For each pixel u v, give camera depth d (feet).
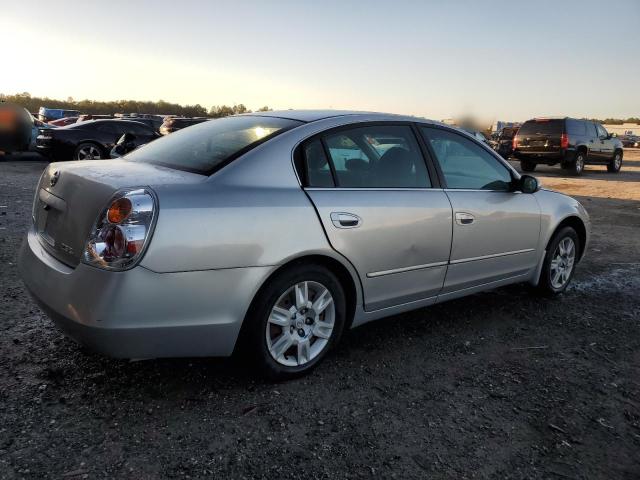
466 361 11.01
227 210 8.40
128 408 8.50
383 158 11.02
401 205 10.69
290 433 8.13
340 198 9.86
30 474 6.84
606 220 29.84
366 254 10.12
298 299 9.46
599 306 14.88
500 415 8.99
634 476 7.61
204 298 8.20
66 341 10.68
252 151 9.37
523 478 7.43
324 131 10.25
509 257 13.39
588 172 66.08
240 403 8.87
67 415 8.20
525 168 63.41
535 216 13.83
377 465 7.50
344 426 8.40
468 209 12.01
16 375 9.27
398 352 11.27
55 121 81.41
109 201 7.78
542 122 58.29
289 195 9.27
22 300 12.71
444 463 7.64
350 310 10.48
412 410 8.99
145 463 7.22
